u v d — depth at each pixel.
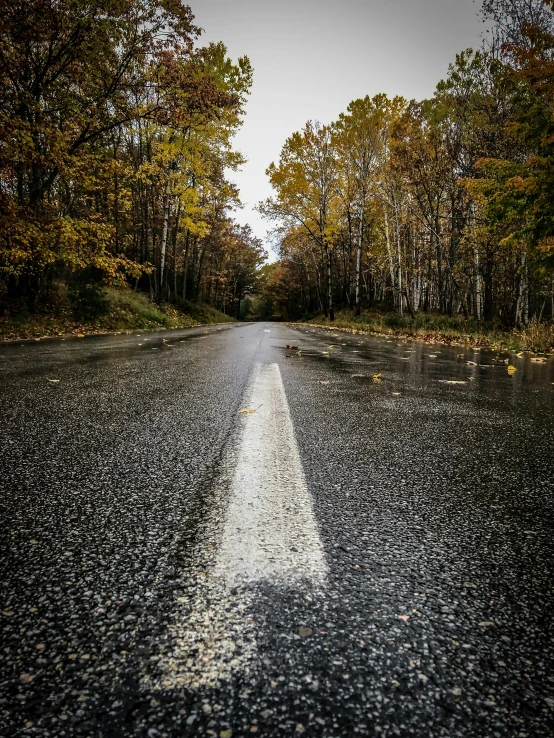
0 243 10.16
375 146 24.52
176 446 2.08
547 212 10.96
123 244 26.73
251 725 0.63
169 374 4.64
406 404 3.40
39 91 11.31
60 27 10.49
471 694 0.70
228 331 17.73
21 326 11.01
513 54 11.74
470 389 4.32
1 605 0.88
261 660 0.75
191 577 1.00
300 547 1.15
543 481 1.75
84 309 14.32
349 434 2.42
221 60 18.47
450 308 24.84
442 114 19.41
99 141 16.84
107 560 1.07
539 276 12.37
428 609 0.91
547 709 0.68
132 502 1.42
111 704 0.66
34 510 1.35
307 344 10.54
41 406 2.97
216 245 41.81
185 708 0.65
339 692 0.69
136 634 0.81
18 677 0.70
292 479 1.68
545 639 0.84
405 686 0.71
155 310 19.89
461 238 20.61
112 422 2.54
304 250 45.12
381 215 29.55
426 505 1.48
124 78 13.05
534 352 10.55
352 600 0.93
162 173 20.17
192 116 15.10
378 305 36.38
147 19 11.76
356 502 1.48
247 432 2.37
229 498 1.47
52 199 14.52
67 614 0.86
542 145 10.73
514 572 1.08
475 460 2.02
